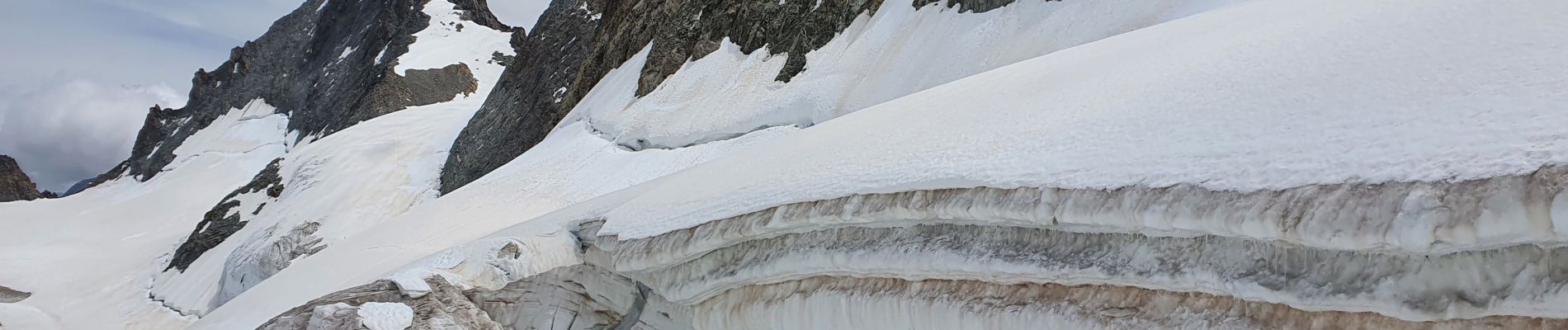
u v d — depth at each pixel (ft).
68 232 196.95
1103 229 32.55
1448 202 23.50
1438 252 24.58
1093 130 35.70
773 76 108.17
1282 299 28.04
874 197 39.75
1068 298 34.27
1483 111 25.22
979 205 35.55
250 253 132.98
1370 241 24.63
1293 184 26.91
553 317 55.21
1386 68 29.71
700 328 47.75
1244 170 28.55
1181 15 74.02
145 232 194.90
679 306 49.29
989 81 54.08
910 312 38.83
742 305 45.68
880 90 93.20
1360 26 34.12
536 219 67.67
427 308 52.65
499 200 95.50
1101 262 33.04
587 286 55.72
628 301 53.42
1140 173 31.24
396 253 74.64
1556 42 26.89
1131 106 36.35
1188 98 34.55
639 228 52.06
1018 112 42.09
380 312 50.60
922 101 54.95
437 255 58.95
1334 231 25.32
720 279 46.09
